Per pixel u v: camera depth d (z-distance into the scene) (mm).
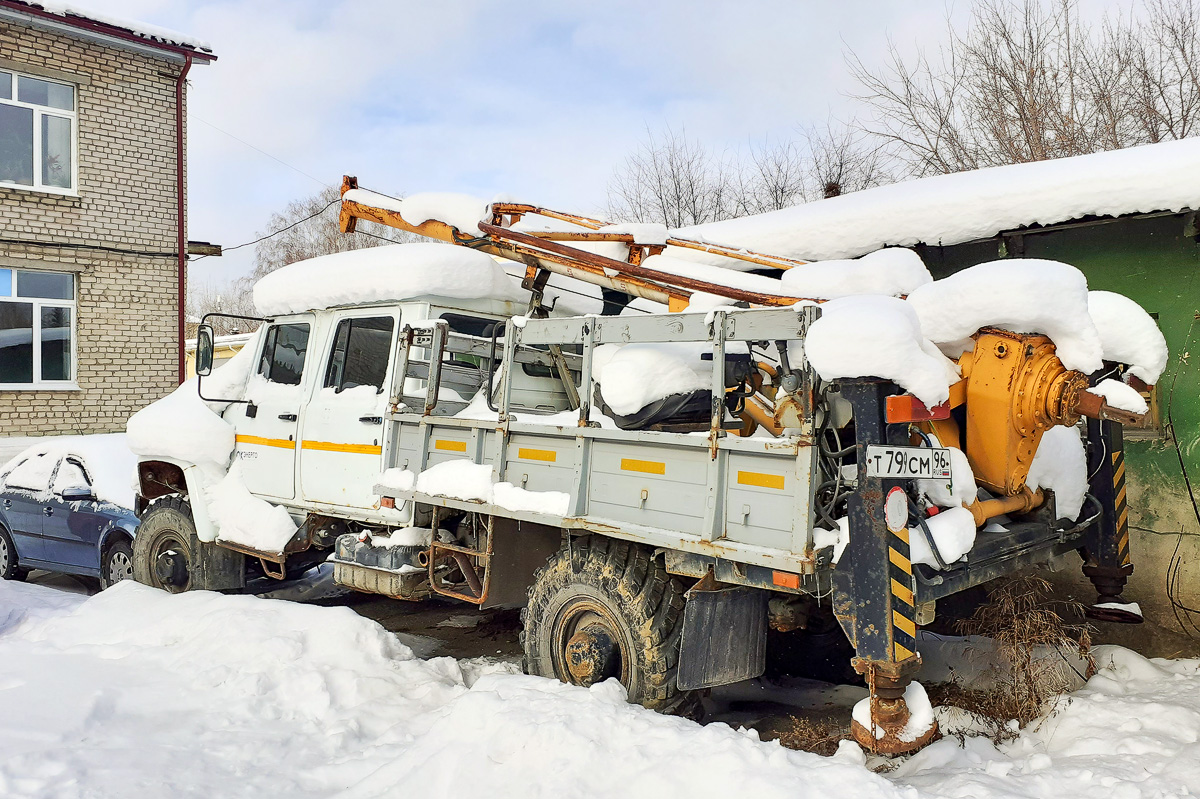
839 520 3223
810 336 3074
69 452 7789
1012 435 3357
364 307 5520
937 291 3406
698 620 3602
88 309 12680
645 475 3785
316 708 4031
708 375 4039
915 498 3180
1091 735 3467
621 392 3812
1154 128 10664
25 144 12273
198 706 4043
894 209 5754
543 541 4746
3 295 12070
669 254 5996
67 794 3076
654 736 3188
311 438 5617
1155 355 3961
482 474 4441
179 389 6535
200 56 13602
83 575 7488
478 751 3246
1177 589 4980
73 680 4195
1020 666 3912
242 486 6121
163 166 13406
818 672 4941
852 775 2770
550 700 3562
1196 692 3926
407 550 4945
